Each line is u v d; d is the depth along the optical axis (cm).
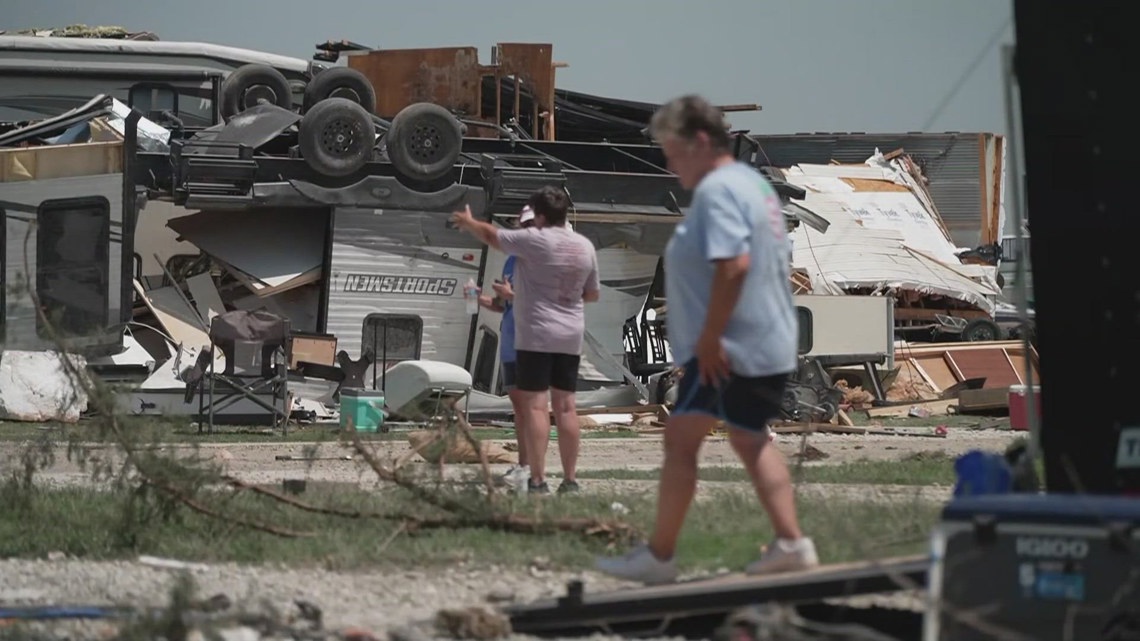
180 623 1802
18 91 8600
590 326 7538
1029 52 1742
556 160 7469
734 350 1933
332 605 2047
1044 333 1720
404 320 7388
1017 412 6931
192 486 2545
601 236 7512
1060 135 1719
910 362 9956
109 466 2717
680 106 1973
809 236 13688
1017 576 1455
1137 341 1639
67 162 6744
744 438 1969
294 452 4700
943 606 1472
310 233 7462
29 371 6266
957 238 16275
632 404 7575
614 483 3578
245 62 8912
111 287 6794
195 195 6888
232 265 7294
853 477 3744
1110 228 1670
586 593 1947
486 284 7481
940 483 3616
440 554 2370
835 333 9050
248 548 2448
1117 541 1417
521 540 2475
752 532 2483
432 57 9612
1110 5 1683
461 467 3731
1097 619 1417
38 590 2156
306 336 7088
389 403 5703
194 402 6425
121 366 6662
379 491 2967
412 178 7250
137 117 6838
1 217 6644
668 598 1823
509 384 3606
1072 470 1686
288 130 7381
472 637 1848
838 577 1747
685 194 7538
